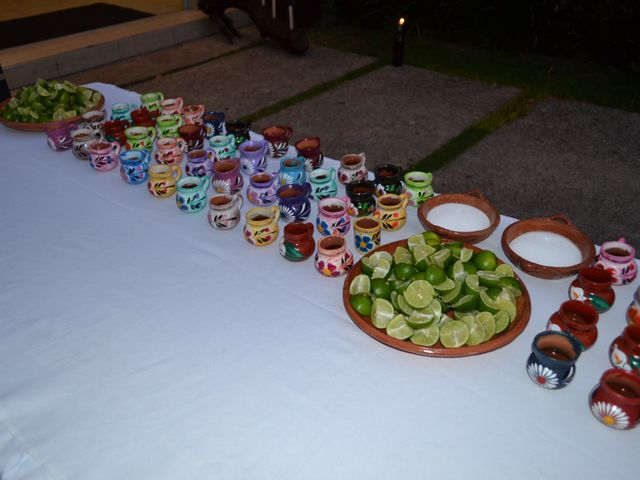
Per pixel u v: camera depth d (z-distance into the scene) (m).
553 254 1.30
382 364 1.08
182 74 4.87
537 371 1.00
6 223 1.56
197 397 1.03
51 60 4.66
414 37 5.79
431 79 4.73
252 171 1.71
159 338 1.16
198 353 1.12
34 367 1.11
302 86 4.62
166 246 1.45
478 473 0.89
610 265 1.23
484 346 1.04
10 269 1.38
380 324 1.10
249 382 1.06
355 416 0.99
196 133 1.83
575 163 3.45
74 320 1.22
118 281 1.33
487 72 4.86
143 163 1.72
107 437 0.97
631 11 4.66
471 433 0.95
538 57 5.23
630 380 0.95
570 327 1.07
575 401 1.00
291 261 1.37
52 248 1.46
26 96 2.09
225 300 1.26
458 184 3.26
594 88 4.48
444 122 3.99
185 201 1.56
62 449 0.95
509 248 1.29
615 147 3.62
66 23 5.65
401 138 3.78
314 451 0.93
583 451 0.92
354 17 6.14
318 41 5.73
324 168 1.69
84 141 1.85
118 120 1.98
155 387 1.05
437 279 1.14
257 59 5.20
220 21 5.56
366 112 4.15
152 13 5.96
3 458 0.96
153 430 0.98
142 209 1.62
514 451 0.92
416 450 0.93
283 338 1.15
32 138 2.07
